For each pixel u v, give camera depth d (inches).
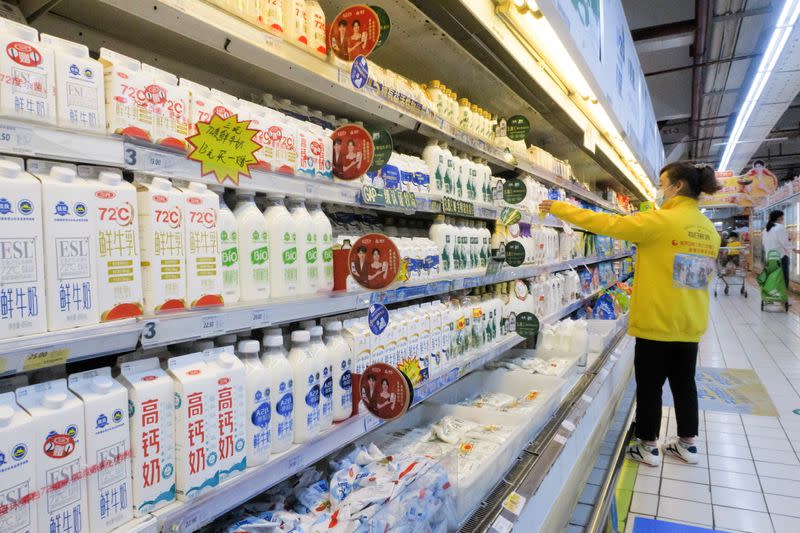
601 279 232.5
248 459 43.5
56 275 31.4
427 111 73.6
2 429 27.9
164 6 36.9
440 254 83.4
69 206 32.1
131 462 35.0
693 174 121.4
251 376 43.8
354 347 58.2
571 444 91.8
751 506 109.1
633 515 106.9
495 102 116.0
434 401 92.2
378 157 58.9
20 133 29.5
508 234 111.3
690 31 304.3
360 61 53.5
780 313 380.8
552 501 77.2
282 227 49.6
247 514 49.8
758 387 196.9
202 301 40.7
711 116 482.3
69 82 32.2
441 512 54.5
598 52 109.5
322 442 51.4
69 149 31.9
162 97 37.9
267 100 60.2
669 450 135.8
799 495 113.0
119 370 38.0
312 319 56.7
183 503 37.4
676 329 120.3
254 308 43.9
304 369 49.4
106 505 33.0
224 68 57.2
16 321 29.5
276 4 48.5
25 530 28.8
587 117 140.8
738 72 361.7
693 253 117.3
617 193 312.3
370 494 47.9
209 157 41.1
